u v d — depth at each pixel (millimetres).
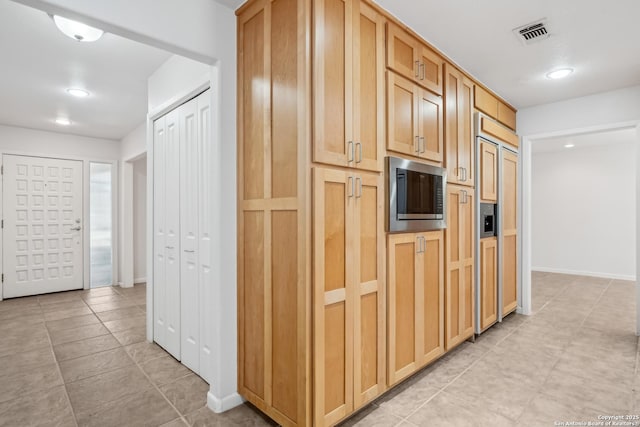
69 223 4977
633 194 5707
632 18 2100
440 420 1846
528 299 3746
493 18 2098
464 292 2771
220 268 1937
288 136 1651
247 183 1935
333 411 1659
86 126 4613
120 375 2371
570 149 6289
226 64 1955
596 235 6047
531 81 3080
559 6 1986
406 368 2125
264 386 1809
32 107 3824
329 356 1646
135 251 5473
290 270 1646
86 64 2799
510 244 3598
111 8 1533
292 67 1623
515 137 3686
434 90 2416
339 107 1688
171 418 1881
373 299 1899
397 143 2049
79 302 4328
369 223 1873
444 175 2451
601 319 3590
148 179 2975
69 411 1948
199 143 2346
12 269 4539
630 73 2908
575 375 2354
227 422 1841
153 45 1730
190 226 2441
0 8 2049
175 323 2633
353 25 1777
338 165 1679
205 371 2279
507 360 2588
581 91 3326
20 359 2629
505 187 3486
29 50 2576
